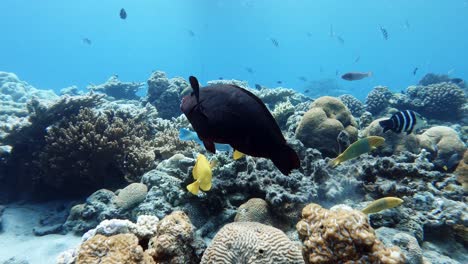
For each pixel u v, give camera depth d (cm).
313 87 3372
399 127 547
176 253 271
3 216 681
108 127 748
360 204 457
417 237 407
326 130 679
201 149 749
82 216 595
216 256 266
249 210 423
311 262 201
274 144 137
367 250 189
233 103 140
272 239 270
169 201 506
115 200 600
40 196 774
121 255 220
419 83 2302
